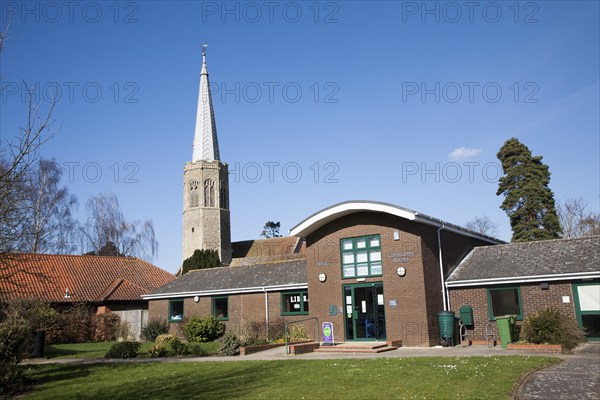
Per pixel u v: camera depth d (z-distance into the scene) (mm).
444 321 21609
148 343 29156
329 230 24922
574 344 17891
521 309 21500
